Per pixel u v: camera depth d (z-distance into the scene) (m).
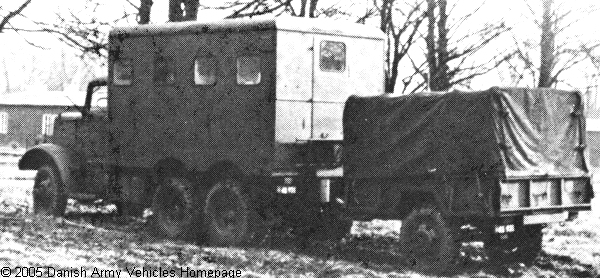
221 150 14.09
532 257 12.55
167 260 11.45
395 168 12.23
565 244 14.82
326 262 12.12
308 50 13.81
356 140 12.72
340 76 14.18
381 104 12.48
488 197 11.24
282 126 13.51
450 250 11.52
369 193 12.62
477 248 13.75
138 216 17.17
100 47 13.36
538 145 11.69
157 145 15.04
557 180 11.89
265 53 13.56
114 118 15.68
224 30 14.05
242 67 13.89
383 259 12.75
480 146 11.36
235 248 13.45
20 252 10.48
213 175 14.57
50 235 13.07
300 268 11.51
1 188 24.59
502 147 11.25
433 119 11.86
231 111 13.97
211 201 14.19
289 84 13.60
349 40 14.32
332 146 13.81
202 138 14.36
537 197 11.61
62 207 16.80
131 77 15.39
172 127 14.79
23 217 15.69
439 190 11.74
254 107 13.69
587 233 16.25
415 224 11.93
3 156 48.19
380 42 14.73
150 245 13.03
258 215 13.80
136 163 15.38
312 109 13.84
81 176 16.70
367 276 11.04
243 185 13.98
